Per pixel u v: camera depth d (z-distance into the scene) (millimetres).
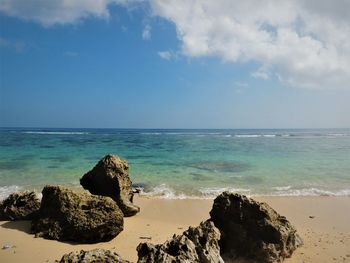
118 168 17219
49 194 13875
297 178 27453
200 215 17219
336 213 17844
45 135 97500
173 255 9086
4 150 44562
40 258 10984
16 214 14992
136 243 12836
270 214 11875
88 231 12531
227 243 11820
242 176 27906
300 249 12617
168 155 41938
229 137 99375
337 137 105750
